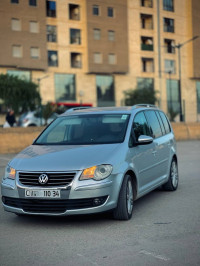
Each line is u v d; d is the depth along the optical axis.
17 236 4.95
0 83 42.56
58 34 52.62
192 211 6.12
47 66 50.91
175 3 62.44
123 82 57.53
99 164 5.23
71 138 6.21
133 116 6.51
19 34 48.88
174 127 23.59
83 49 54.31
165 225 5.32
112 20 55.56
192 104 30.31
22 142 16.55
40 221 5.65
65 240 4.73
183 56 63.53
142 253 4.21
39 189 5.15
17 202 5.32
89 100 54.84
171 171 7.79
